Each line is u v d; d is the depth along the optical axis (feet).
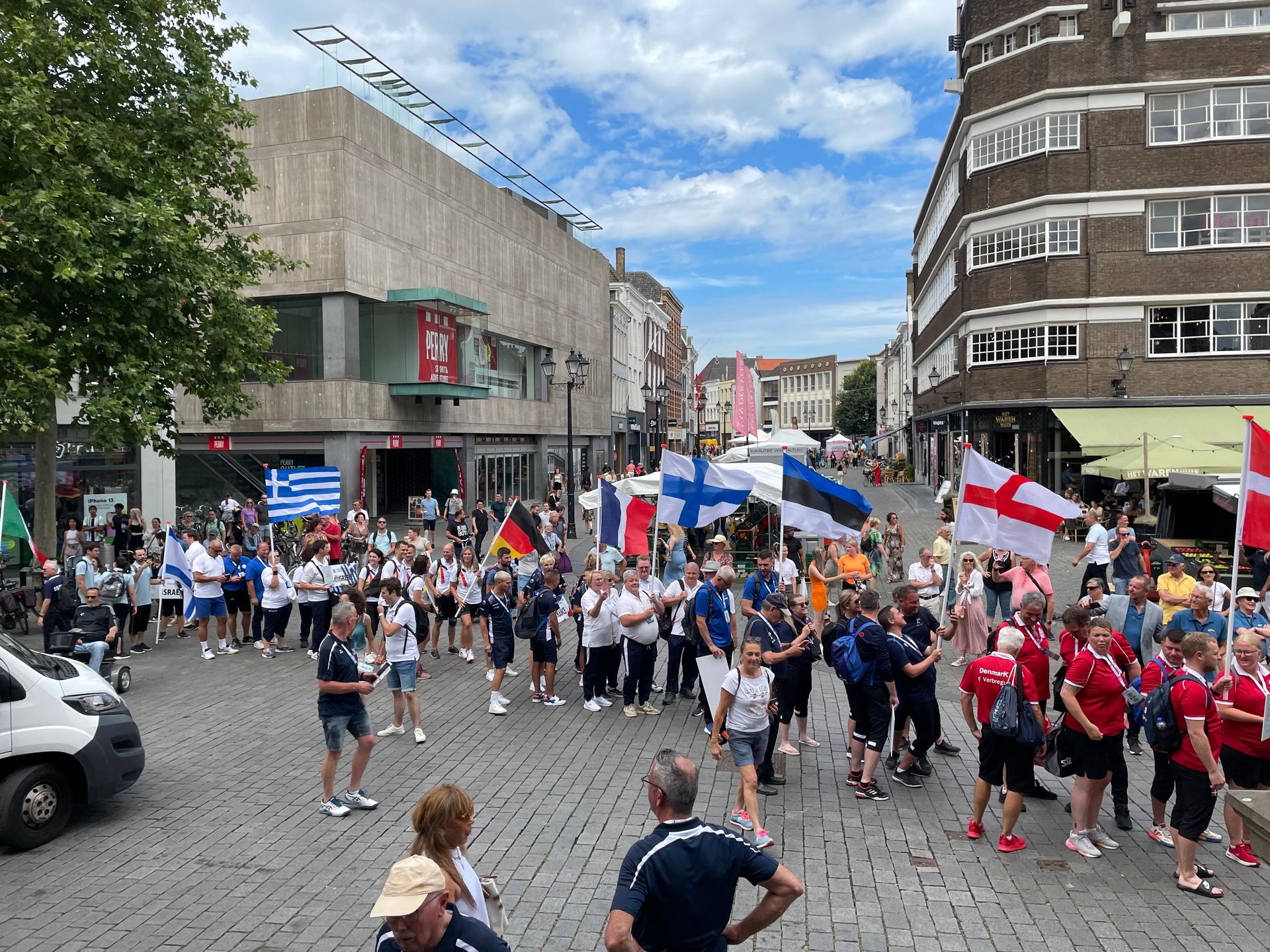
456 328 102.53
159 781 27.35
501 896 19.77
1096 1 99.71
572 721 33.96
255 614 50.11
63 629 43.42
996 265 107.86
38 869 21.21
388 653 31.45
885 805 25.70
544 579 36.24
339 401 86.69
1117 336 100.63
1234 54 96.84
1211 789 20.12
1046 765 23.16
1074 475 103.09
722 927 11.67
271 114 87.51
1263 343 98.02
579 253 158.81
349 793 25.08
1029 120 103.45
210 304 53.16
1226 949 17.79
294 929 18.39
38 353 40.68
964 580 44.29
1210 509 63.05
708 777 27.81
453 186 109.29
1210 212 98.48
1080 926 18.69
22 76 41.09
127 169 45.70
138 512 63.93
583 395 160.76
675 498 41.60
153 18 48.98
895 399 310.24
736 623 52.11
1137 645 32.42
